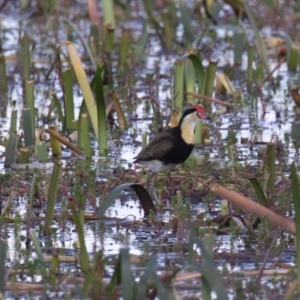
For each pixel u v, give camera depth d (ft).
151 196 38.96
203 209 37.35
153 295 27.94
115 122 53.31
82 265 29.04
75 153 45.73
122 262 25.55
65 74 48.26
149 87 60.34
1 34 78.74
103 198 38.04
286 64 68.85
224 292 25.52
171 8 78.59
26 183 40.19
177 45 74.18
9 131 46.93
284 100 57.88
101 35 66.80
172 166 39.37
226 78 59.77
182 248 31.91
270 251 29.84
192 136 39.40
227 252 31.94
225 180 38.78
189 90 56.80
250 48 61.26
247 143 48.62
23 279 29.63
